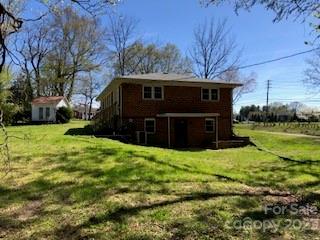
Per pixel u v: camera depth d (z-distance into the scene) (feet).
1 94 84.58
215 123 92.32
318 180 35.42
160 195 26.71
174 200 25.36
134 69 188.03
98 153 43.91
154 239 18.35
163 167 37.09
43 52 135.23
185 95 90.17
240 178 35.04
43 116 147.95
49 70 163.73
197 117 90.99
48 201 24.91
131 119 85.35
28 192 27.14
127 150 47.29
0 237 18.70
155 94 87.76
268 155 60.85
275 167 44.57
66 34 161.17
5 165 34.30
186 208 23.49
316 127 147.43
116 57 185.06
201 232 19.34
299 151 69.26
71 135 74.43
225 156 59.57
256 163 49.06
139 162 38.96
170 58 194.29
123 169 35.24
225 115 93.76
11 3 24.02
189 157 50.98
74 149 47.11
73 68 169.27
